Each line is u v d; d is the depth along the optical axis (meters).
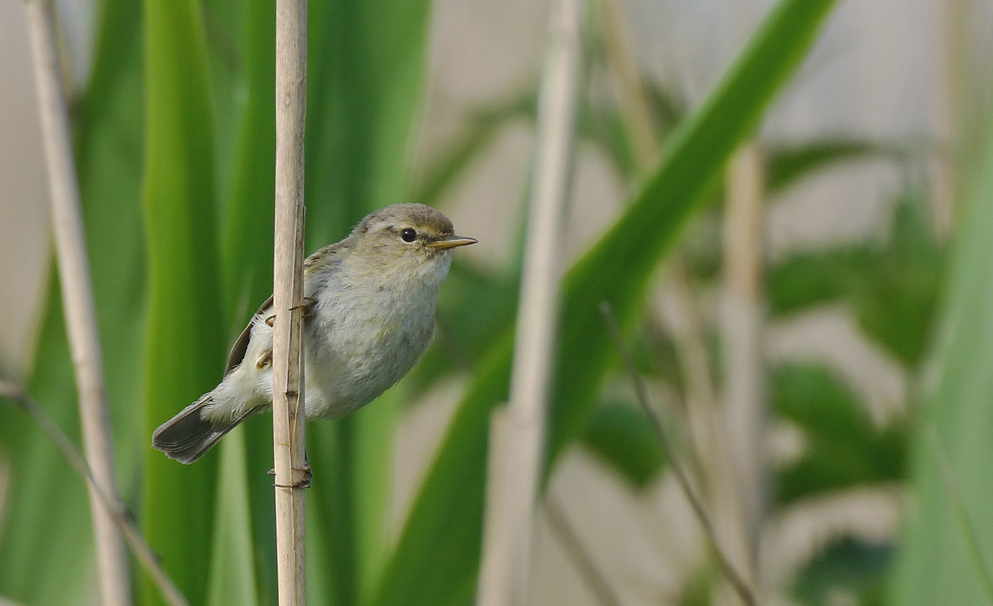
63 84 4.23
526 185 4.31
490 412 4.23
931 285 4.30
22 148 4.43
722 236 4.36
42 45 4.22
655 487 4.33
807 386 4.30
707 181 4.22
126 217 4.26
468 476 4.22
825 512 4.35
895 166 4.34
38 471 4.26
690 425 4.31
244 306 4.23
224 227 4.22
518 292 4.30
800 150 4.32
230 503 4.22
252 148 4.21
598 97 4.34
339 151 4.23
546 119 4.23
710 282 4.36
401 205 4.25
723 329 4.34
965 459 4.22
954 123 4.33
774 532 4.31
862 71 4.37
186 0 4.20
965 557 4.21
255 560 4.22
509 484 4.22
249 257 4.22
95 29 4.25
